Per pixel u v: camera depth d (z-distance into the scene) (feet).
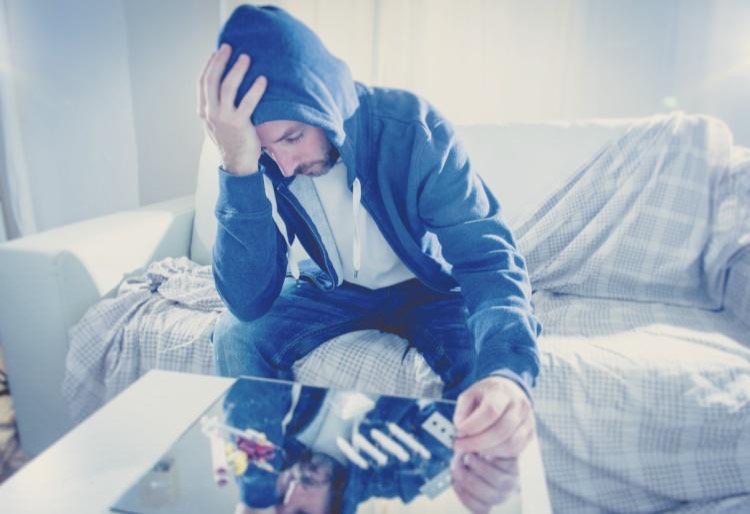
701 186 4.44
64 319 4.19
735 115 6.10
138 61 7.27
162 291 4.42
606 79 6.35
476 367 2.67
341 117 3.03
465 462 2.08
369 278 3.82
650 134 4.73
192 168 7.53
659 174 4.55
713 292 4.35
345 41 6.73
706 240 4.38
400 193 3.39
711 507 3.07
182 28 7.10
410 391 3.46
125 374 4.13
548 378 3.34
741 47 5.92
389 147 3.34
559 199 4.90
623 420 3.24
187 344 4.00
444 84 6.65
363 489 1.94
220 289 3.51
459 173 3.23
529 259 4.79
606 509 3.31
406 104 3.45
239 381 2.69
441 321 3.48
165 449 2.26
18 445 4.63
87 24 7.17
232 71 2.79
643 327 3.82
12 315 4.25
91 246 4.42
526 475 2.04
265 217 3.29
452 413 2.40
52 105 7.47
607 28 6.22
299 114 2.81
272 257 3.48
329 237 3.68
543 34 6.33
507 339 2.61
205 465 2.08
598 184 4.75
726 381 3.19
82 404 4.17
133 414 2.53
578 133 5.07
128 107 7.38
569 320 4.01
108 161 7.61
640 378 3.24
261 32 2.79
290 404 2.49
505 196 5.09
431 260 3.54
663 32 6.12
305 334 3.61
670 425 3.17
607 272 4.51
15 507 1.92
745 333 3.90
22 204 7.70
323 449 2.17
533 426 2.29
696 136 4.60
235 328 3.65
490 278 2.94
